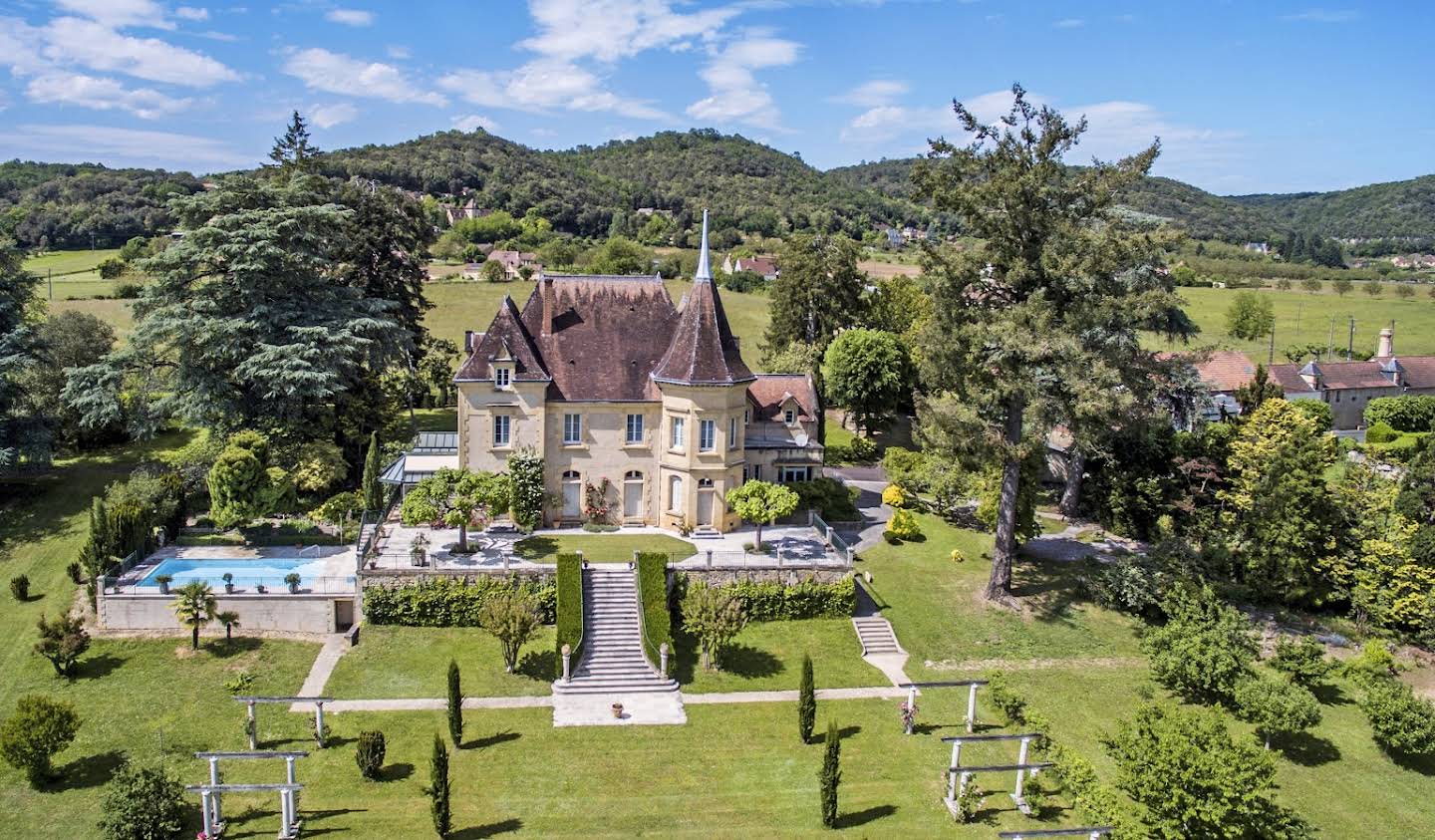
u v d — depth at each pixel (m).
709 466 62.25
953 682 46.12
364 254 90.19
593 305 65.25
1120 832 35.66
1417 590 58.75
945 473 73.12
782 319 110.31
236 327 66.31
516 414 61.66
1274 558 62.19
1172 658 49.94
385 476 67.94
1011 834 35.38
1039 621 58.97
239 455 60.66
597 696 48.16
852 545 67.06
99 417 66.31
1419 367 120.88
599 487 63.62
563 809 38.78
